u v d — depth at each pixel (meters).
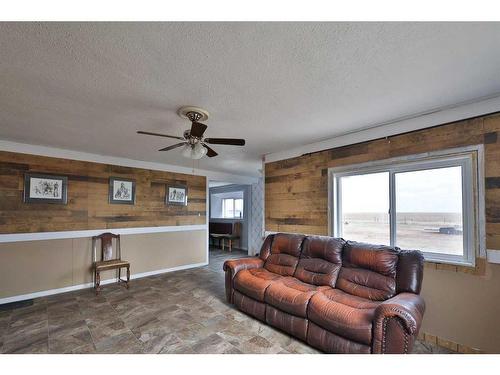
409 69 1.80
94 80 1.92
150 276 4.95
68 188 4.12
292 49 1.56
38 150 3.86
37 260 3.78
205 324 2.84
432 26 1.37
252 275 3.24
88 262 4.27
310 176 3.83
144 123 2.87
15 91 2.08
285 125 3.00
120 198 4.71
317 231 3.70
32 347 2.35
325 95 2.21
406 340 1.81
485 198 2.25
